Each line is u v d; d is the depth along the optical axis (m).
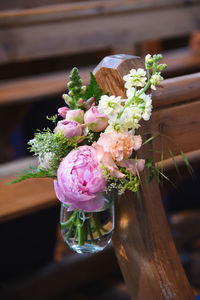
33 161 2.01
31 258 2.08
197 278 2.11
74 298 2.24
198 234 2.32
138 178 1.20
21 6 3.64
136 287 1.27
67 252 2.56
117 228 1.27
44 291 2.11
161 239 1.25
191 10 3.42
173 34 3.40
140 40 3.28
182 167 1.92
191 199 2.43
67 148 1.11
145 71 1.18
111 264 2.30
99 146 1.08
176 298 1.23
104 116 1.09
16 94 2.94
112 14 3.13
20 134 3.52
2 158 3.23
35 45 2.91
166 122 1.22
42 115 3.30
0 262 2.02
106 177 1.08
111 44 3.17
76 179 1.07
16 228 1.98
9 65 3.50
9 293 2.03
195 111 1.26
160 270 1.24
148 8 3.24
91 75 1.14
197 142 1.27
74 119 1.11
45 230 2.06
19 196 1.68
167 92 1.21
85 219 1.16
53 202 1.66
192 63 3.32
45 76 3.36
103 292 2.25
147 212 1.23
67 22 2.98
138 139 1.10
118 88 1.18
